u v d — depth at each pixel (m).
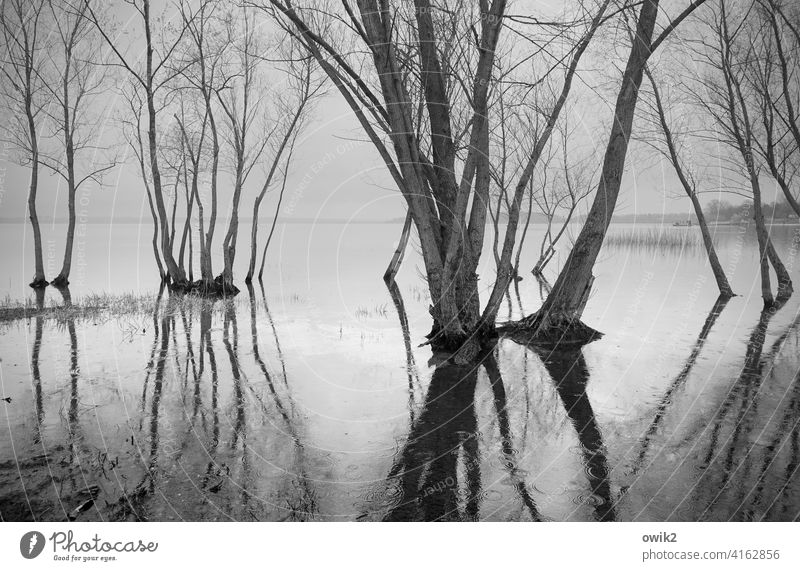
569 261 10.57
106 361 8.77
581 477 4.76
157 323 12.22
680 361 8.52
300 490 4.54
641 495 4.40
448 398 7.04
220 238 54.19
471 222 9.77
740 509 4.13
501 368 8.45
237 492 4.50
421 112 10.40
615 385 7.40
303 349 9.73
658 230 38.22
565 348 9.59
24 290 18.47
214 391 7.28
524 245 40.34
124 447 5.39
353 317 13.05
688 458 5.03
